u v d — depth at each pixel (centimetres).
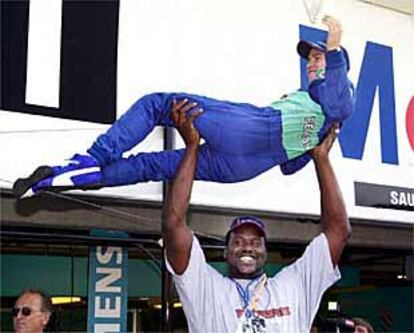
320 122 329
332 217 299
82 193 395
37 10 394
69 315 578
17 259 570
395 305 739
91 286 468
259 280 282
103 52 412
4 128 381
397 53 521
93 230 426
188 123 293
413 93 524
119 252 479
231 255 283
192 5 445
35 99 389
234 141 323
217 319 272
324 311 643
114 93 413
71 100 399
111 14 417
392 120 509
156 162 321
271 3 473
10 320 565
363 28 510
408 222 501
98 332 468
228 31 455
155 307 614
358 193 484
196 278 275
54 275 579
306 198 461
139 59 423
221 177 341
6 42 384
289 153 336
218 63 449
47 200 400
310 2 481
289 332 276
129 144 313
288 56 474
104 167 311
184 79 436
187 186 279
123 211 417
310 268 291
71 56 402
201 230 445
